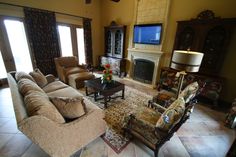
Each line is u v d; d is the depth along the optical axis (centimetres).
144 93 367
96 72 563
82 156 166
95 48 598
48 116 129
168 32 384
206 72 314
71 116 152
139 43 453
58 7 437
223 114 282
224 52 285
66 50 500
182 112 139
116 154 172
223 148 189
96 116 172
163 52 390
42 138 128
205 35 299
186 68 196
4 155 164
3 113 248
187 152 179
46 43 425
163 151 179
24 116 122
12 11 352
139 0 421
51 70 457
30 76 251
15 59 389
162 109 220
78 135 157
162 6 373
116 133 208
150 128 158
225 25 271
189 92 182
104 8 553
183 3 342
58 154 145
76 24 502
